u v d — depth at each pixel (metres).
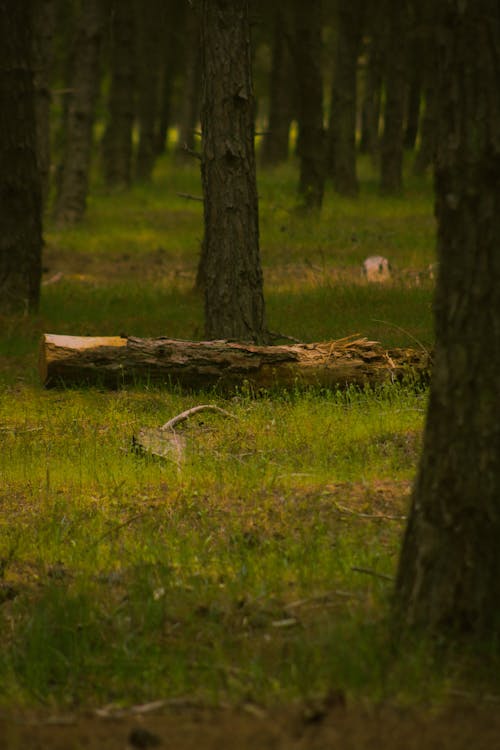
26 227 21.75
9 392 15.98
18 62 21.33
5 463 12.52
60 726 6.59
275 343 17.83
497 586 7.23
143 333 19.81
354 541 9.36
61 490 11.59
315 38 37.03
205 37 16.72
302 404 14.19
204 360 15.26
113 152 51.97
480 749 5.69
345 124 46.19
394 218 39.19
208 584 8.83
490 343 7.09
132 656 7.67
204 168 17.00
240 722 6.32
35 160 21.84
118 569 9.37
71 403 15.12
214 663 7.48
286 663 7.32
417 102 64.31
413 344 17.06
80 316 22.02
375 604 8.00
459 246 7.12
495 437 7.14
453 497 7.24
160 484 11.52
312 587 8.55
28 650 7.87
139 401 14.93
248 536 9.68
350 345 15.23
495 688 6.75
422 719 6.20
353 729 6.02
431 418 7.38
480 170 6.99
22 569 9.53
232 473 11.47
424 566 7.39
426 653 7.04
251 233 16.97
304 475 11.23
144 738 6.02
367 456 11.72
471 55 6.96
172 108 88.62
